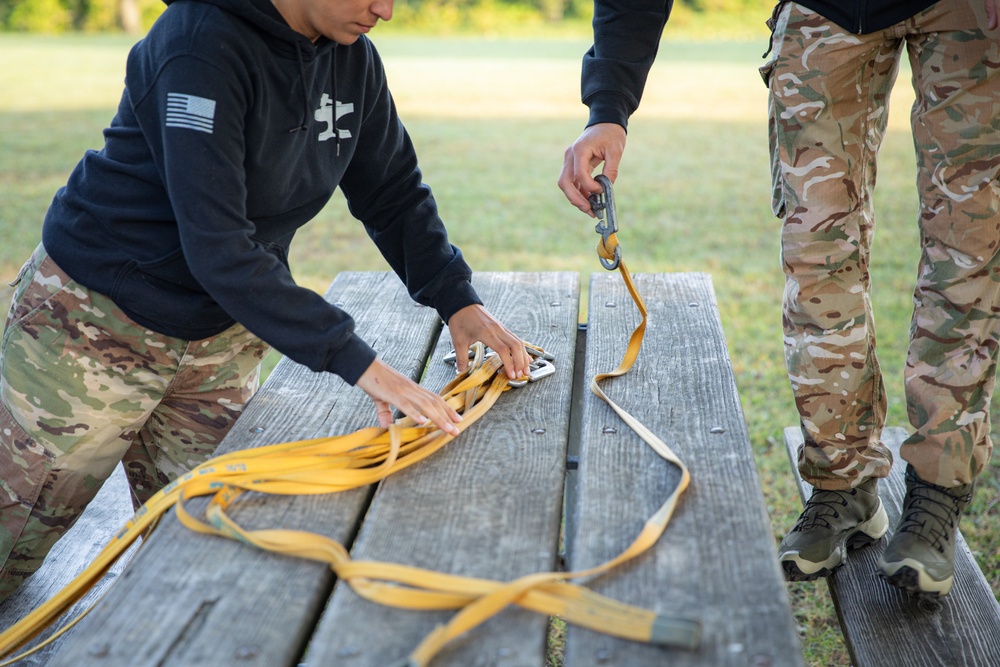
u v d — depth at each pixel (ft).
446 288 6.78
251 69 5.45
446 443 5.79
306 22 5.62
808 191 5.96
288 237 6.57
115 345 6.20
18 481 6.31
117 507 8.14
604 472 5.41
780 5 6.08
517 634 4.08
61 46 59.77
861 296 6.06
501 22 72.49
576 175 6.66
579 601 4.16
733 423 5.98
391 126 6.82
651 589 4.39
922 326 5.85
